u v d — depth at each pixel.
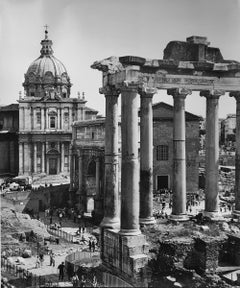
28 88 114.44
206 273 31.61
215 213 37.59
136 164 31.34
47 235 54.97
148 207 36.09
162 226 35.72
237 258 33.72
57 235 58.66
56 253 48.06
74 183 84.12
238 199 39.28
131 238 30.61
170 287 28.75
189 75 35.66
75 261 36.78
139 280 29.39
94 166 79.31
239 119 38.66
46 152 103.56
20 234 51.66
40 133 102.81
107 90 33.53
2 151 110.38
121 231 31.19
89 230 64.06
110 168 33.66
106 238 32.91
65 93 116.06
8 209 60.97
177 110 36.06
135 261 29.70
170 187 85.94
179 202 36.91
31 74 114.12
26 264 42.69
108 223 33.47
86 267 34.09
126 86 31.19
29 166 103.50
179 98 35.75
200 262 32.25
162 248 32.03
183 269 30.94
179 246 32.00
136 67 31.98
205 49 36.72
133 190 31.17
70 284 31.48
